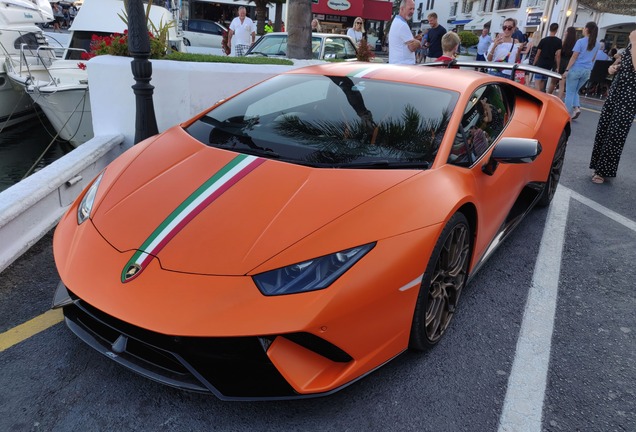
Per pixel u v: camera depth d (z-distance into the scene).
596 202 4.49
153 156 2.40
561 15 14.84
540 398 2.02
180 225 1.85
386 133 2.40
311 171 2.12
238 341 1.62
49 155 8.41
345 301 1.68
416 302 1.96
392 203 1.96
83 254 1.86
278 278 1.66
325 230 1.80
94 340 1.91
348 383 1.78
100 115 4.78
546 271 3.14
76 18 9.07
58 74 8.25
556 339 2.43
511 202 3.10
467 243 2.38
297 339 1.66
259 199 1.95
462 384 2.07
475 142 2.58
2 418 1.76
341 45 8.95
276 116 2.63
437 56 10.85
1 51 8.58
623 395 2.07
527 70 4.17
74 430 1.74
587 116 10.34
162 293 1.64
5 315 2.38
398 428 1.82
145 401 1.88
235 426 1.80
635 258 3.38
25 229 3.04
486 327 2.50
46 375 1.98
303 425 1.81
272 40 8.87
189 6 20.38
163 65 4.83
